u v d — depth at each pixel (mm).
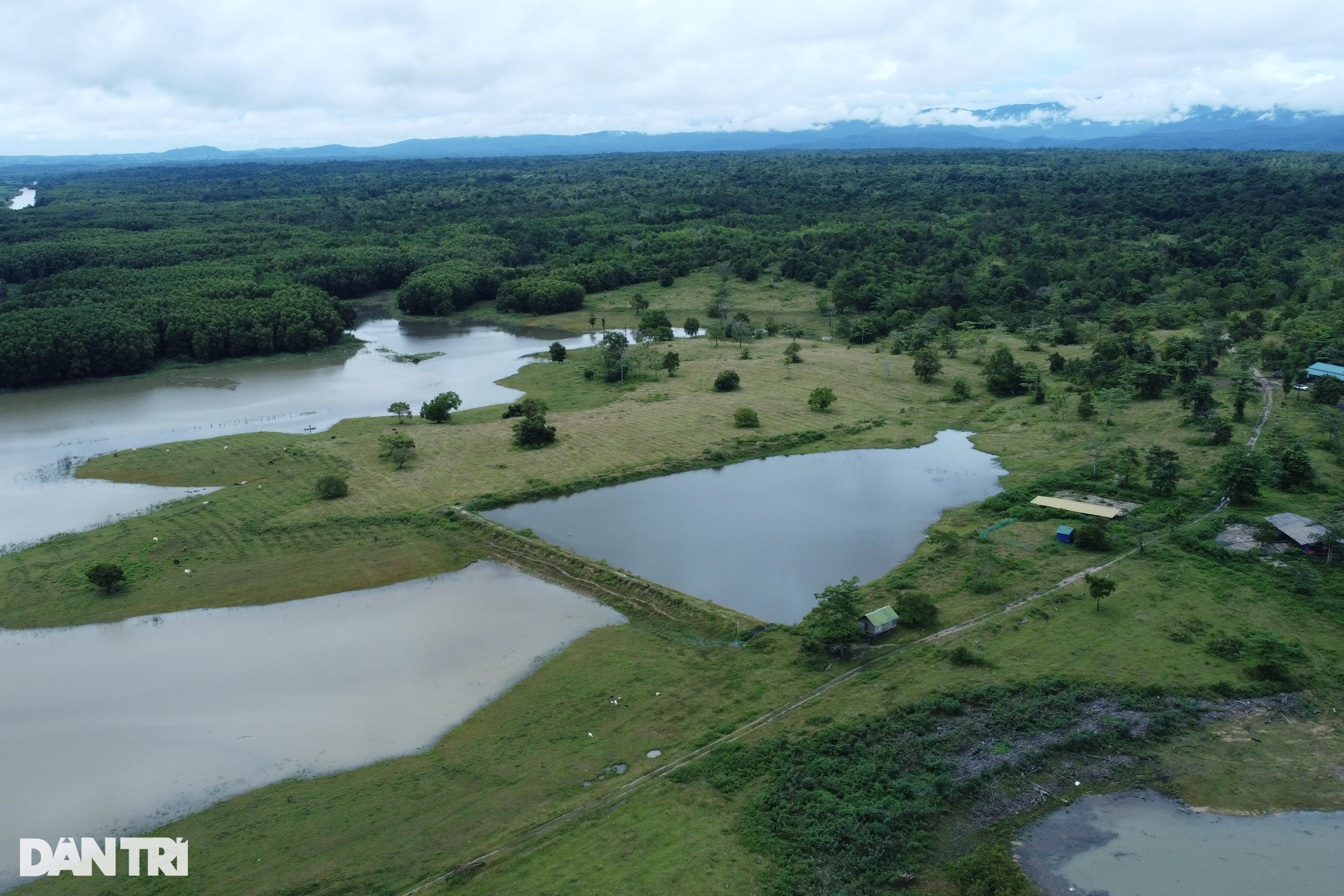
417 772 52594
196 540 86562
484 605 74062
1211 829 46656
